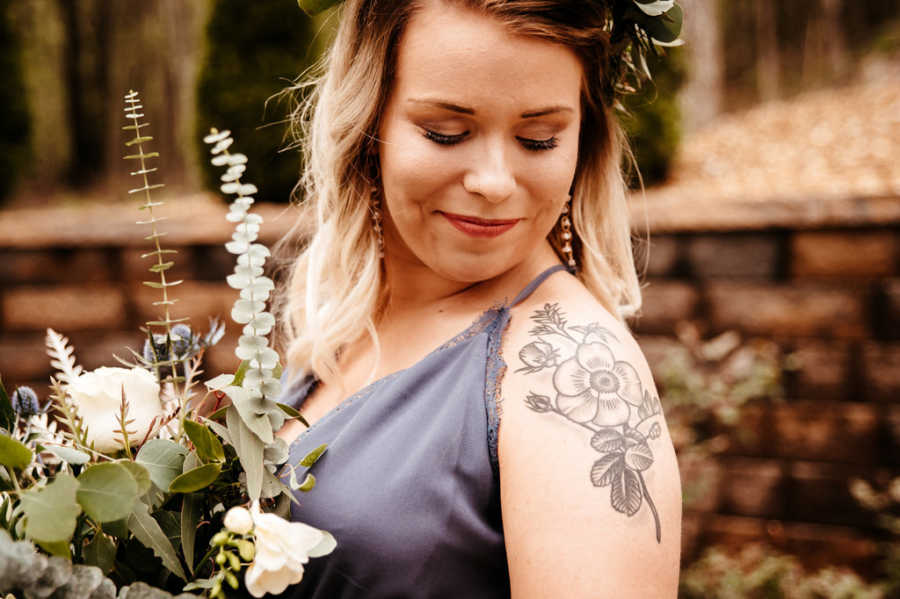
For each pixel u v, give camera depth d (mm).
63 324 4422
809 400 3664
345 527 986
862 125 5516
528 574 875
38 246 4395
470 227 1043
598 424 901
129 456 964
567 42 997
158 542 913
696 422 3650
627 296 1309
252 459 967
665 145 4805
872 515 3576
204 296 4250
